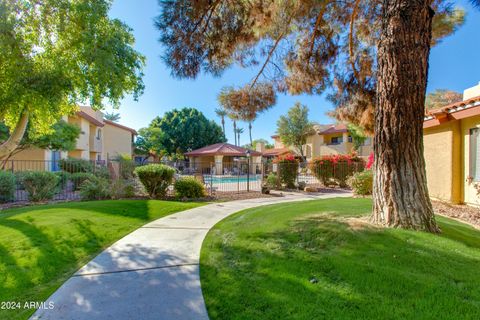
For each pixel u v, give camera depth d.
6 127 13.90
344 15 6.43
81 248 4.04
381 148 4.11
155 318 2.31
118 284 2.94
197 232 5.07
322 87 7.60
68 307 2.48
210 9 4.89
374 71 7.13
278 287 2.67
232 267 3.29
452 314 2.09
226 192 12.17
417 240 3.39
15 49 7.12
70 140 16.48
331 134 28.62
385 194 4.02
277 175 13.97
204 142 37.62
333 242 3.55
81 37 7.68
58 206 6.95
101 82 8.04
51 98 7.35
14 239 4.18
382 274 2.69
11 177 8.66
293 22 6.28
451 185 7.50
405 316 2.10
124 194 9.50
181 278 3.08
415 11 3.86
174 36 4.90
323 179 14.90
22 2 7.18
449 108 6.93
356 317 2.12
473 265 2.83
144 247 4.18
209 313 2.38
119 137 28.75
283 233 4.19
